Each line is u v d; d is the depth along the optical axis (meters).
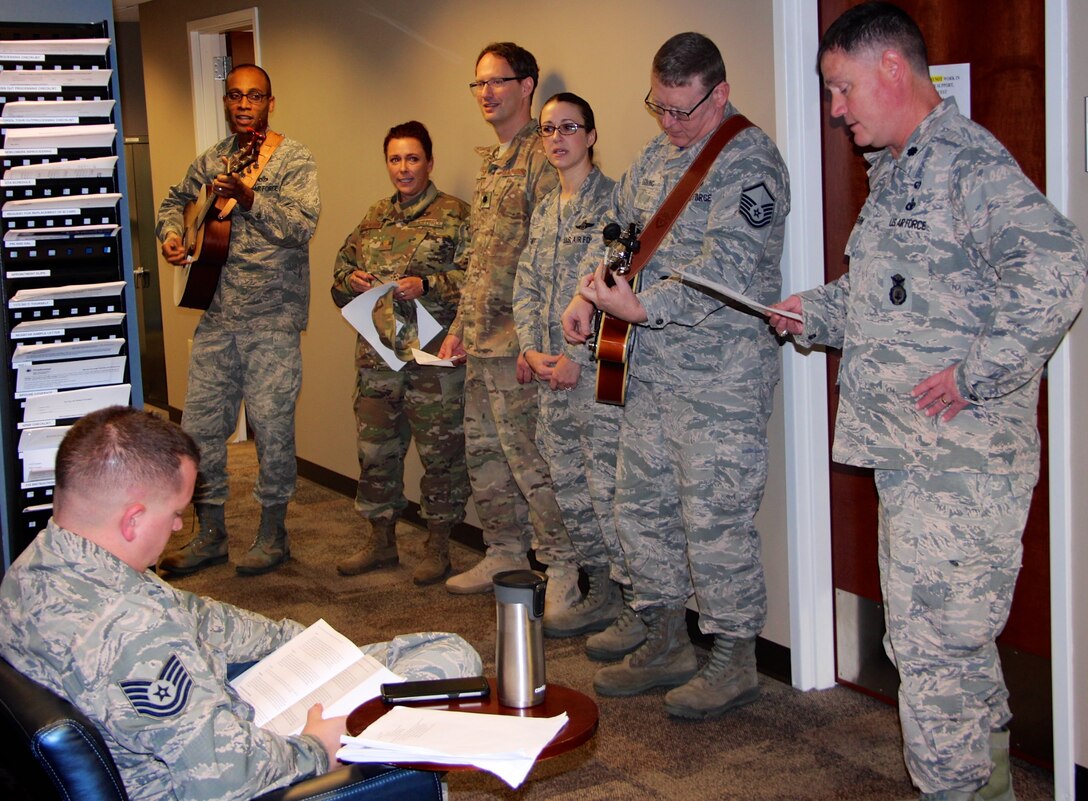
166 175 7.05
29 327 2.40
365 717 1.68
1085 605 2.36
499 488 3.99
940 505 2.12
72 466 1.59
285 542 4.48
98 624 1.54
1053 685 2.44
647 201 2.94
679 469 2.91
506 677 1.69
